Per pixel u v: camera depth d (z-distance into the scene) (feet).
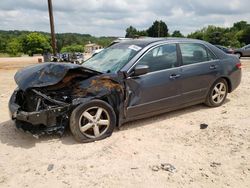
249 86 32.04
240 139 16.74
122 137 17.25
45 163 14.35
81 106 16.12
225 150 15.39
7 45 331.98
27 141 16.98
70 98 16.74
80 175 13.20
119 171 13.43
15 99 17.81
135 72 17.51
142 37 22.70
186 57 20.48
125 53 19.29
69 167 13.92
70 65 17.16
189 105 21.26
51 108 15.84
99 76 16.94
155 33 306.14
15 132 18.47
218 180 12.64
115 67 18.40
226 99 25.55
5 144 16.63
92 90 16.52
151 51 18.88
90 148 15.84
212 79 21.86
